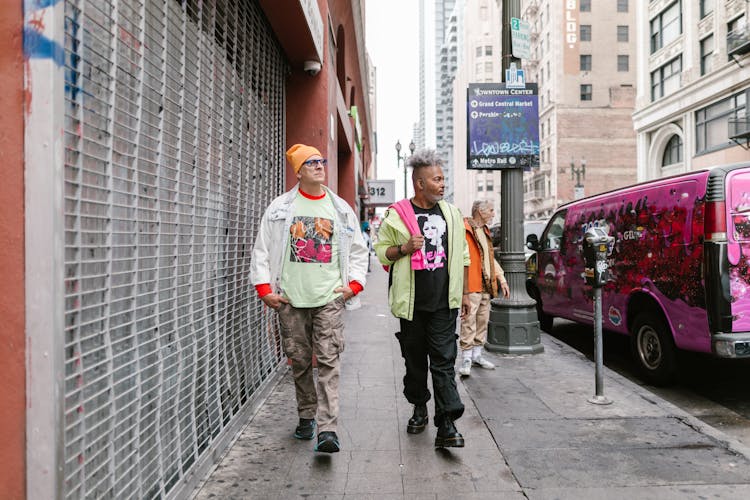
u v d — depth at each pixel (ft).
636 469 11.51
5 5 5.99
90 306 6.93
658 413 15.12
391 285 13.12
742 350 15.47
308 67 22.38
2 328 6.03
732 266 15.78
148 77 8.87
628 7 184.44
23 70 5.97
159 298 9.30
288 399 16.44
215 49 12.69
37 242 5.99
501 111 24.00
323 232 12.41
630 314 20.62
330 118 25.54
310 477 11.09
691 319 16.89
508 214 23.75
